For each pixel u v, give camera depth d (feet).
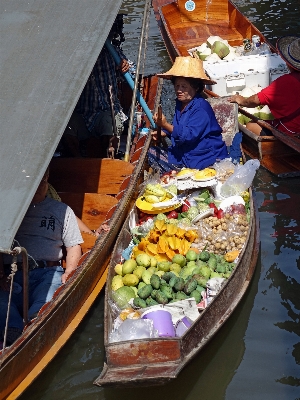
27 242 16.30
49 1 19.43
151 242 17.60
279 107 24.08
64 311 15.19
